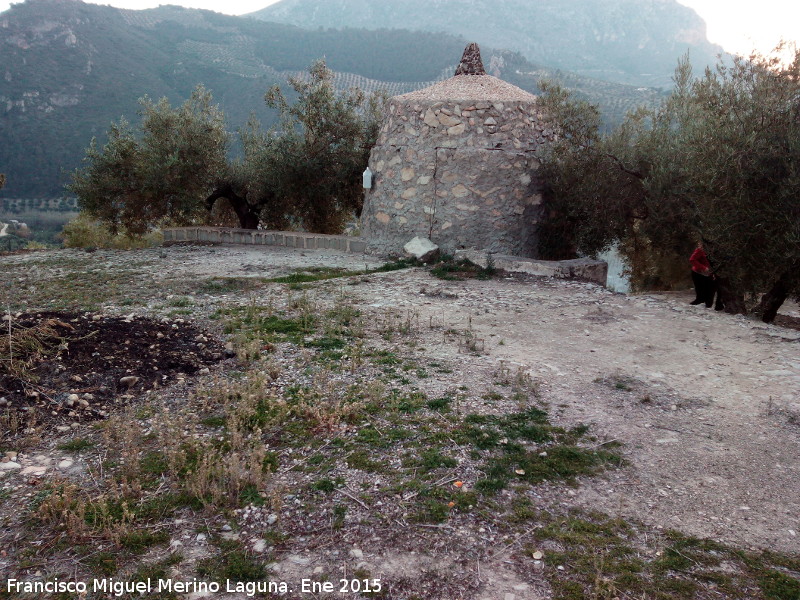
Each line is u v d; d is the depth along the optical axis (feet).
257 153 62.18
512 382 18.86
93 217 58.59
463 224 42.70
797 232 26.63
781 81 28.14
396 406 16.62
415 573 9.92
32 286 33.76
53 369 17.87
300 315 26.30
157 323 23.58
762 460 14.20
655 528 11.34
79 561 10.06
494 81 46.52
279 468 13.28
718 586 9.71
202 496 11.84
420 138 43.70
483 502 12.07
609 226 41.39
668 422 16.26
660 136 38.93
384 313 27.58
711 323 26.55
